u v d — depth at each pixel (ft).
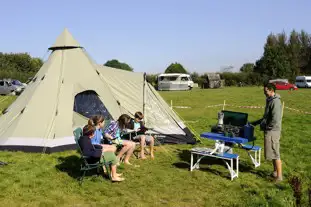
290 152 32.14
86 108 32.73
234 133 24.12
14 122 31.32
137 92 35.45
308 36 211.41
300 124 49.62
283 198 19.44
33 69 183.32
